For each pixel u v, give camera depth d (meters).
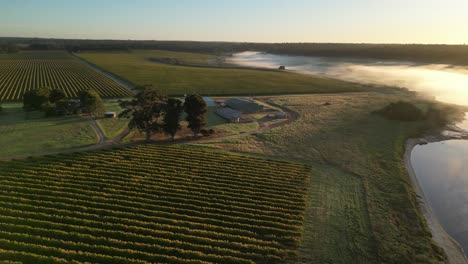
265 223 40.38
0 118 82.94
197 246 35.28
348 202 46.12
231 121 87.69
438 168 63.59
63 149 62.28
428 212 46.19
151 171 52.62
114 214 40.41
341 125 85.06
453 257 36.94
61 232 35.81
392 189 50.50
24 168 51.69
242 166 56.66
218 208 43.25
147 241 35.84
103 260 32.19
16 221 37.56
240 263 33.41
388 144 71.19
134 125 67.69
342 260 34.97
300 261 34.53
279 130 80.19
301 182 51.47
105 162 55.41
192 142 69.44
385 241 38.00
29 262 31.08
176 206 43.16
